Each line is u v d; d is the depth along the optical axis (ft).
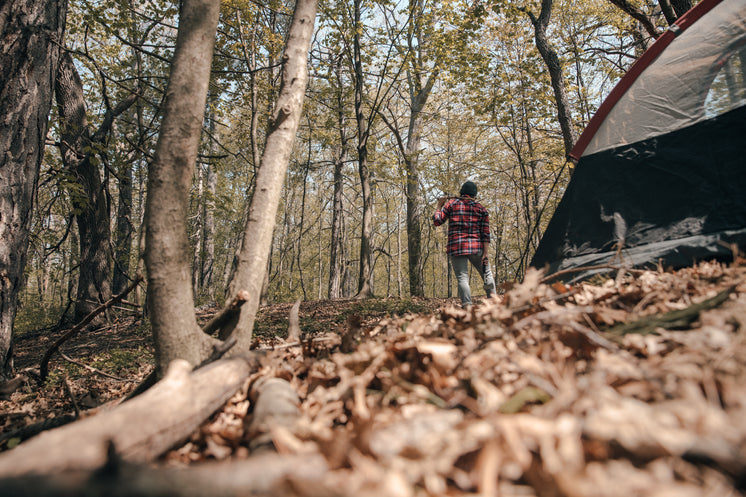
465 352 4.99
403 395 4.47
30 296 84.33
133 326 36.14
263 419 4.35
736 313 4.59
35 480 2.61
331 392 4.95
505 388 4.10
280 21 53.78
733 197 10.94
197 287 70.38
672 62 13.41
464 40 43.24
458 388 4.34
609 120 14.32
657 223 12.08
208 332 7.75
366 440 3.16
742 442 2.61
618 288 7.64
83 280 41.52
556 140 56.49
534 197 55.26
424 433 3.22
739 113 11.66
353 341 7.45
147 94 50.93
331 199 108.99
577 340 5.15
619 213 12.94
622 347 4.86
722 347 4.06
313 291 144.25
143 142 24.68
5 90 15.21
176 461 4.43
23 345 37.24
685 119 12.66
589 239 13.39
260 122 48.91
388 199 109.50
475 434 3.02
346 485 2.66
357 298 46.78
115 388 12.23
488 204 89.66
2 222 14.78
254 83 38.88
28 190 15.61
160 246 6.81
